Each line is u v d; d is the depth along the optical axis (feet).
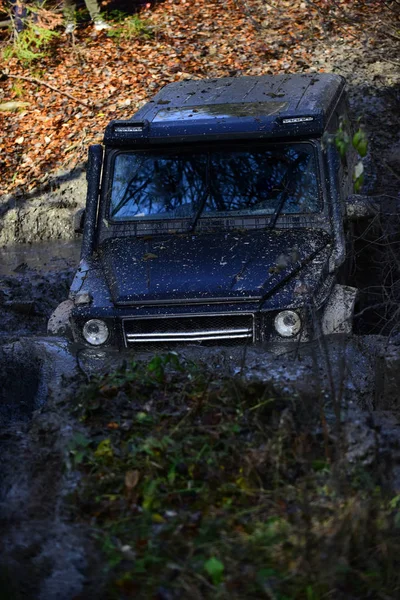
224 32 50.78
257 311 17.69
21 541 11.64
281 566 10.51
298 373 15.47
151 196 20.86
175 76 46.11
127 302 18.08
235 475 12.62
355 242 23.35
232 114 21.13
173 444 13.07
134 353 18.03
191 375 15.33
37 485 12.96
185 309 17.85
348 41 46.60
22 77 47.34
